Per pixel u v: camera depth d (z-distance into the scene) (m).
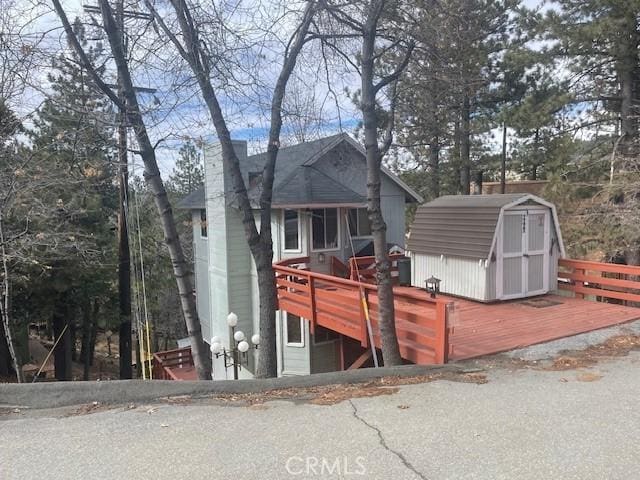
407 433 4.04
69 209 12.54
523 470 3.40
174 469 3.46
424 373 5.84
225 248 14.09
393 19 6.91
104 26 6.61
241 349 11.20
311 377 5.53
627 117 14.07
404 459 3.58
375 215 6.64
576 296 10.91
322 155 14.10
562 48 14.62
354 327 8.27
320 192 13.16
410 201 16.64
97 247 15.59
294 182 13.41
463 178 21.38
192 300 7.55
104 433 4.08
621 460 3.53
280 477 3.34
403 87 7.60
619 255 15.36
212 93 7.05
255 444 3.85
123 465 3.52
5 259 10.20
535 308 9.16
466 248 9.82
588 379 5.44
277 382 5.38
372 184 6.61
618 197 14.86
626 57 13.67
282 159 15.34
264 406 4.73
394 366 6.05
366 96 6.57
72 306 17.11
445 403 4.76
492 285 9.53
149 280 24.64
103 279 17.16
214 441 3.92
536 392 5.04
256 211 13.32
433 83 7.70
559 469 3.41
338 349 13.20
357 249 13.89
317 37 7.38
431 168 22.58
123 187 11.77
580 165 15.75
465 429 4.11
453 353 6.58
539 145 17.03
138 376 19.75
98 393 4.92
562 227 15.46
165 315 30.12
